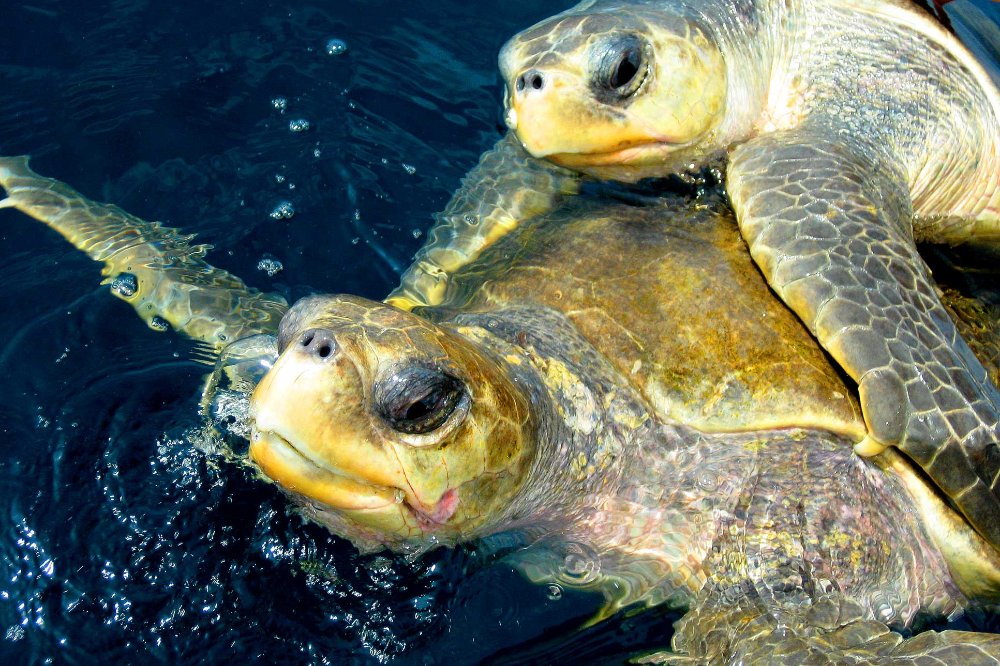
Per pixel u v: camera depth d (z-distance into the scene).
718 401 1.06
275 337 1.13
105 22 1.35
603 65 1.17
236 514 1.04
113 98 1.29
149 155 1.25
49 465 1.05
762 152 1.20
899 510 1.08
